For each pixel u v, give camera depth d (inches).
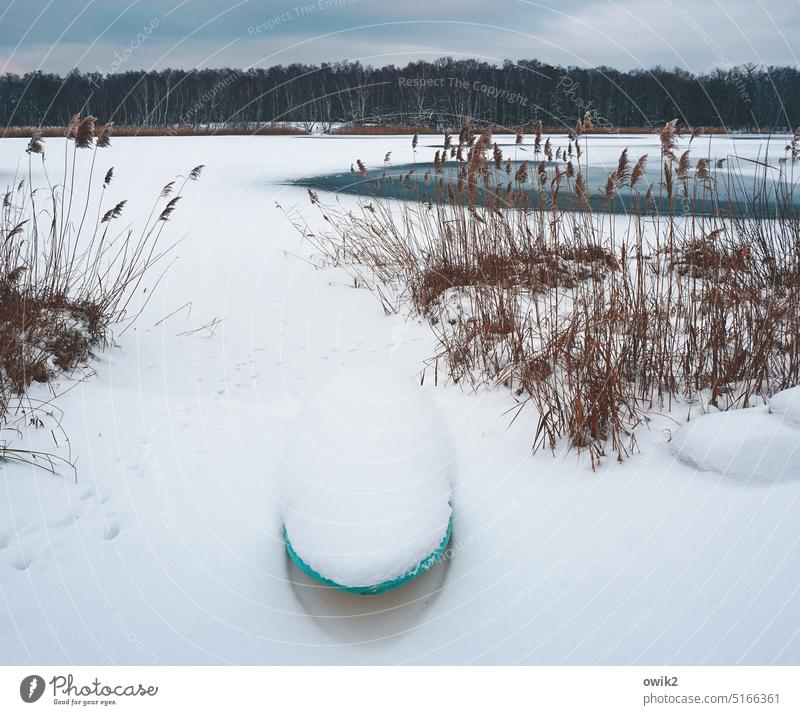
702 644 98.8
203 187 583.5
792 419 132.9
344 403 129.1
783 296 182.5
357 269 315.6
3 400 161.2
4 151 848.3
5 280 197.8
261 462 150.9
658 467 137.0
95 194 526.3
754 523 119.6
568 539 121.0
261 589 115.1
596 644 100.5
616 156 654.5
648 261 222.1
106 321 225.8
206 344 231.1
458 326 212.1
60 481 139.3
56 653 101.7
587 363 153.0
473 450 148.9
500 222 227.0
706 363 166.6
